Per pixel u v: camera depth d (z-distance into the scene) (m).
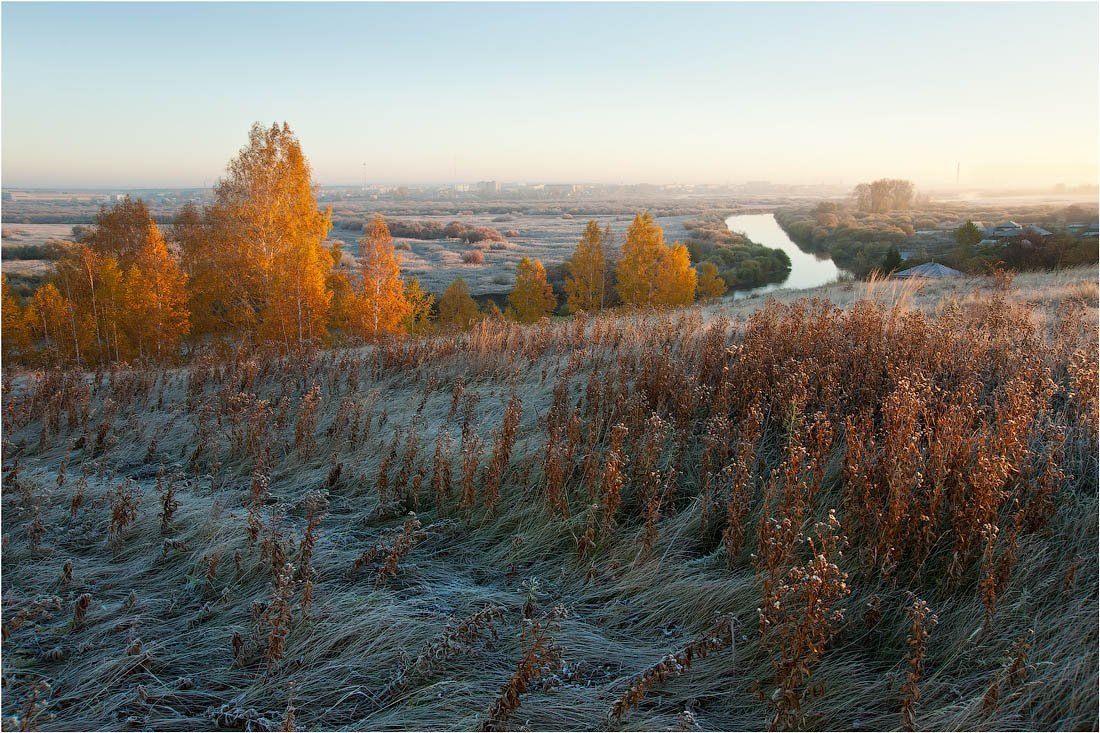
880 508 3.47
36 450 6.34
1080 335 6.07
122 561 4.12
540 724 2.62
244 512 4.59
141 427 6.69
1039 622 2.91
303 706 2.80
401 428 6.03
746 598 3.23
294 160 19.70
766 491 3.96
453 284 29.75
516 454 5.04
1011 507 3.50
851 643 3.01
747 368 5.32
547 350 8.45
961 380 4.82
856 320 6.41
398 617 3.29
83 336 20.56
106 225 25.16
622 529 4.02
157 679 2.96
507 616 3.38
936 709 2.60
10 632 3.21
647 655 3.07
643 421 4.93
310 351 9.70
